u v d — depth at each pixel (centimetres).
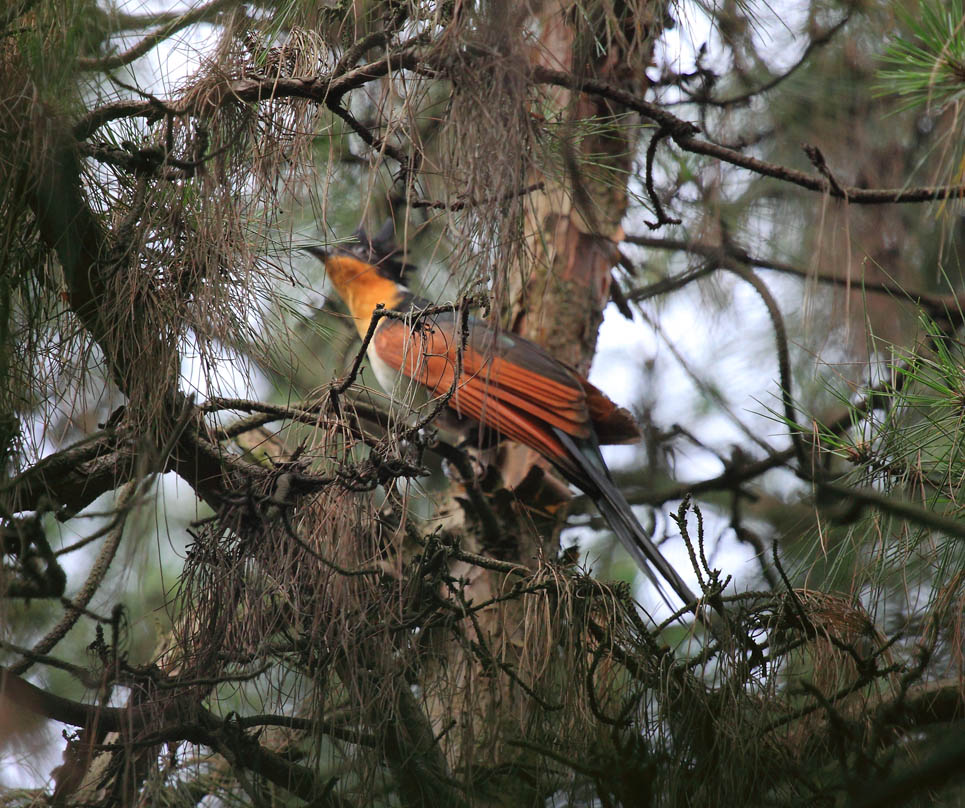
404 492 504
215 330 486
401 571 501
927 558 514
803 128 870
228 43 476
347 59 471
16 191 462
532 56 484
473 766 502
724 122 808
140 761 482
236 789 521
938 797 420
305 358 599
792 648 514
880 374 597
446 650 530
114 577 473
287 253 535
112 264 479
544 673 513
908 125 861
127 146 479
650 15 523
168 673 496
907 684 490
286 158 503
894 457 525
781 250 935
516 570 545
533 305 802
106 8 438
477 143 444
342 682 505
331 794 492
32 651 456
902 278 855
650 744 489
